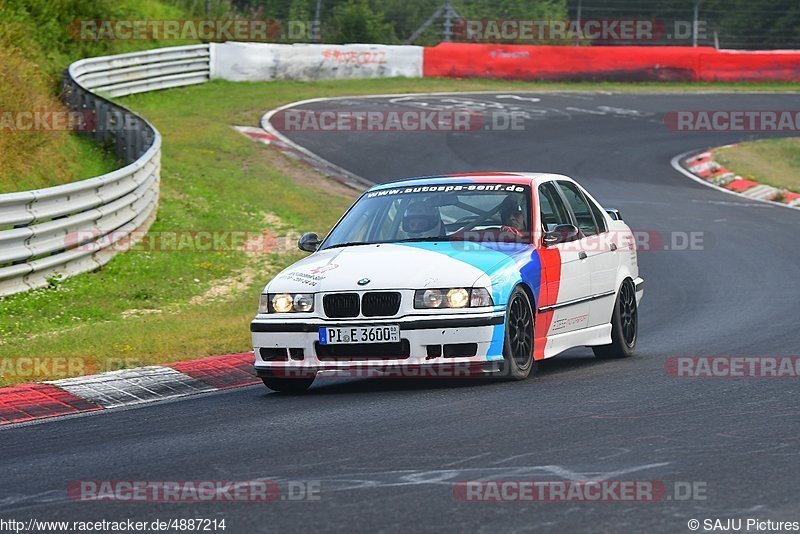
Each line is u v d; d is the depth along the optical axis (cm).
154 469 1938
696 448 1939
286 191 6912
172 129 8431
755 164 8838
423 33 13638
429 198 3017
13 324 3725
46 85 7688
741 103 12012
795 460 1834
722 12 14675
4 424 2477
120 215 5034
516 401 2444
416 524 1512
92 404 2691
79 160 6378
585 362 3206
